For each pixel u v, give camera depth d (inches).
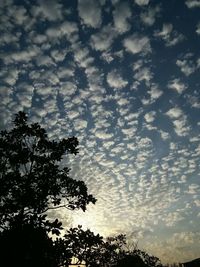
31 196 613.3
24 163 645.3
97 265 644.7
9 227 589.9
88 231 639.1
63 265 591.8
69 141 668.7
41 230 593.3
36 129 674.8
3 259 562.3
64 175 658.2
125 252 1328.7
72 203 654.5
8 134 665.0
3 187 611.5
